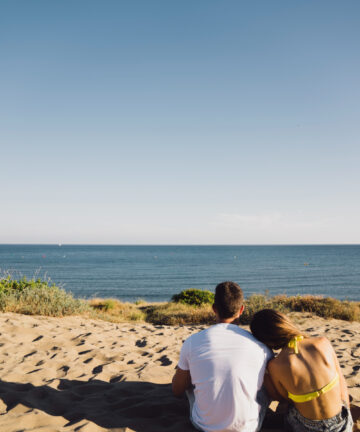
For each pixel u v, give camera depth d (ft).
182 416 9.60
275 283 188.34
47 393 10.89
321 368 7.28
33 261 395.34
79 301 33.30
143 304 66.74
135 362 15.12
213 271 275.59
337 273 249.96
